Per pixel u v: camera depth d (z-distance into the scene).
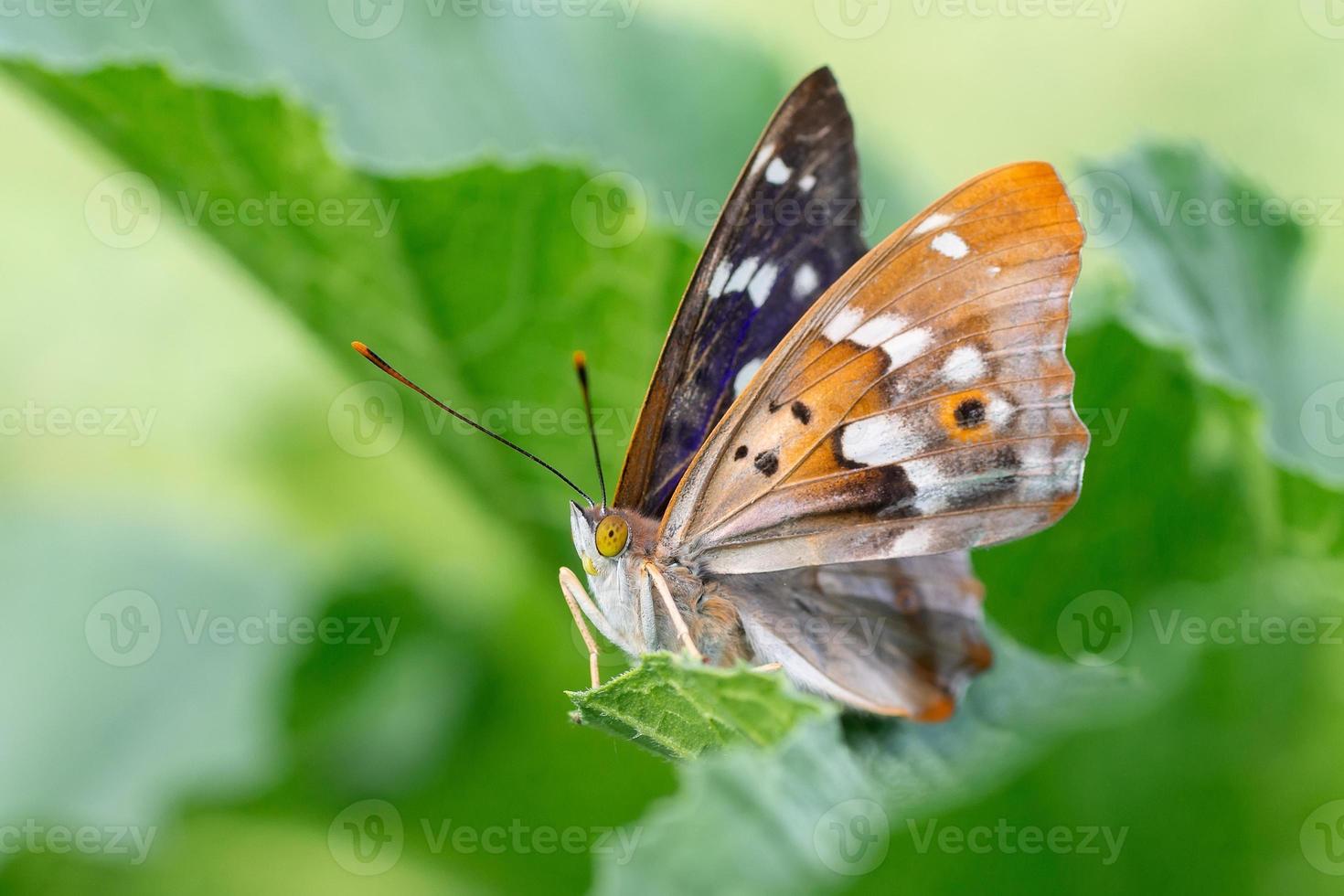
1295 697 0.25
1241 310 0.28
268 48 0.28
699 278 0.26
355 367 0.27
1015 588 0.27
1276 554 0.26
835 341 0.25
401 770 0.27
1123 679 0.25
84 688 0.28
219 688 0.28
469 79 0.29
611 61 0.30
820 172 0.26
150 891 0.27
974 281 0.25
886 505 0.26
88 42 0.27
